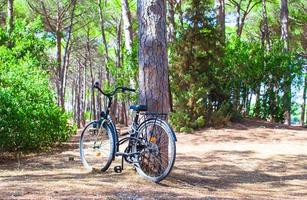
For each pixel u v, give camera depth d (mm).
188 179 5914
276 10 25812
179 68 13297
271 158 8242
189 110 12914
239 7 24375
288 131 12789
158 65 5715
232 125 13359
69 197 4141
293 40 25125
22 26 15445
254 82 15930
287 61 16328
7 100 8000
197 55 13273
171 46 13602
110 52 35875
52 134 9781
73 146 10391
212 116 13109
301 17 24453
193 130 12516
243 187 5766
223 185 5797
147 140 5398
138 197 4328
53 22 24328
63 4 23516
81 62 41562
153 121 5332
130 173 5586
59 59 22625
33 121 8820
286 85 16531
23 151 8812
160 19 5738
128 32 16312
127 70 15086
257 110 16484
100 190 4531
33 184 4762
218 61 13625
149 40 5719
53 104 10141
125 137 5672
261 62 15867
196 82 13164
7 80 8938
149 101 5699
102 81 38719
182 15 14406
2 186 4641
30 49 15078
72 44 30625
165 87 5770
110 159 5648
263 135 11961
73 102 43312
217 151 9148
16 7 23281
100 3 23844
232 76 14742
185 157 8242
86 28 29922
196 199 4414
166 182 5309
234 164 7562
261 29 26734
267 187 5863
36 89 9414
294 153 8891
